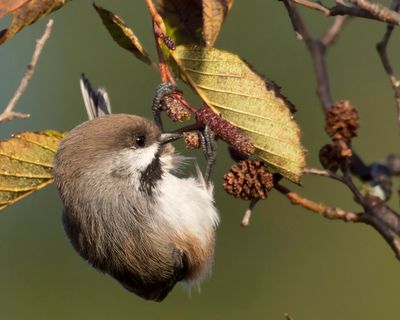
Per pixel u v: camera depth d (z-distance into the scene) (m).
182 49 6.68
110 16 6.87
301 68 11.36
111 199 7.66
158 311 12.61
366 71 11.59
